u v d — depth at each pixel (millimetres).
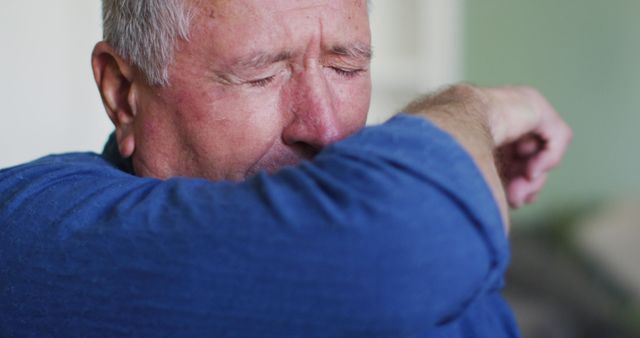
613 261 3100
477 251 677
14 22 2379
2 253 837
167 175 987
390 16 3137
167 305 713
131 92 997
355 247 652
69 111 2531
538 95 1102
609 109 3654
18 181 905
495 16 3414
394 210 651
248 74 893
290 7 879
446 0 3145
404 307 657
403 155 675
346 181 669
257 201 695
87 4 2531
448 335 883
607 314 2887
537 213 3602
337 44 906
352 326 665
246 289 682
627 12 3609
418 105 842
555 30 3531
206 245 696
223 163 939
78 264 771
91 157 1076
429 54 3137
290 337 684
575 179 3643
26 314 813
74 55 2525
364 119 983
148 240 729
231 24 881
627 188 3717
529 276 3006
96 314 757
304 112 908
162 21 919
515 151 1150
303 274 664
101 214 801
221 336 702
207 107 921
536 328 2676
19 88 2412
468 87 941
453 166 683
